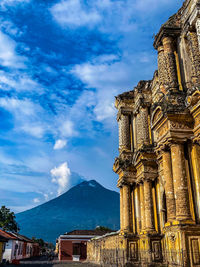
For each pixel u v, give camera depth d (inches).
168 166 681.6
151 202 957.2
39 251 3959.2
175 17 797.9
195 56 687.1
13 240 1905.8
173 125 661.3
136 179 1083.9
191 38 713.0
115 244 1121.4
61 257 2217.0
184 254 562.3
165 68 757.3
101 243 1408.7
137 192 1065.5
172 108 654.5
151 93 1111.0
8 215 2647.6
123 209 1098.1
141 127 1068.5
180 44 772.6
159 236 896.9
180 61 762.2
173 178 652.7
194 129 653.3
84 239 2283.5
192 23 714.8
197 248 571.8
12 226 2645.2
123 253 932.6
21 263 1748.3
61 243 2262.6
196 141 645.3
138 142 1085.8
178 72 754.8
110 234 1248.2
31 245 2994.6
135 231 1041.5
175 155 652.1
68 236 2282.2
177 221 601.6
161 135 704.4
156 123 711.1
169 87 721.6
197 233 583.5
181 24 778.2
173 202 658.8
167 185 675.4
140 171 1027.3
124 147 1165.7
